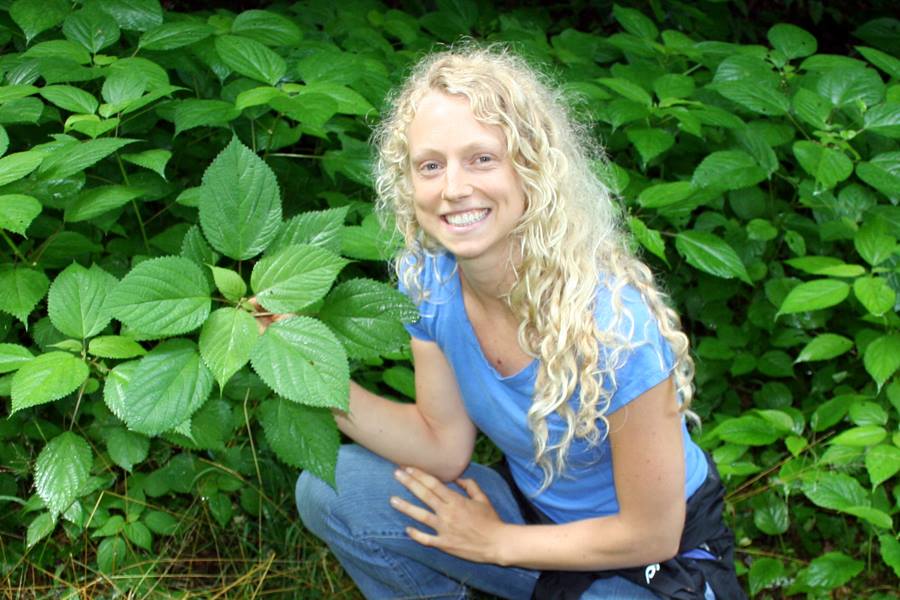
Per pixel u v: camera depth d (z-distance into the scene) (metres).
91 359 1.93
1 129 1.90
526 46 3.15
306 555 2.40
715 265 2.50
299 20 3.28
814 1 4.51
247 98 2.14
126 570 2.25
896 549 2.16
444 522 1.92
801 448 2.43
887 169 2.50
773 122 2.85
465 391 1.87
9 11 2.54
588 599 1.86
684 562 1.80
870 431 2.34
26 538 2.25
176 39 2.41
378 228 2.19
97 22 2.44
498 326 1.74
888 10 4.68
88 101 2.11
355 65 2.39
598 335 1.58
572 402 1.67
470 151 1.52
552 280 1.60
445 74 1.54
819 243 2.98
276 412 1.79
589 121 2.63
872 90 2.69
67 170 1.87
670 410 1.64
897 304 2.49
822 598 2.32
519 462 1.93
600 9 4.43
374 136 1.89
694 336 3.07
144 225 2.70
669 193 2.46
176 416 1.55
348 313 1.72
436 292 1.80
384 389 2.89
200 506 2.42
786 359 2.82
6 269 2.01
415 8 4.13
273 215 1.67
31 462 2.32
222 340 1.55
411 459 2.01
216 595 2.22
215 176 1.64
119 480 2.40
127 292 1.55
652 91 2.93
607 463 1.79
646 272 1.69
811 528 2.58
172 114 2.30
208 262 1.73
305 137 3.15
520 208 1.58
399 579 2.06
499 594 2.11
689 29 4.14
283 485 2.46
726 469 2.43
